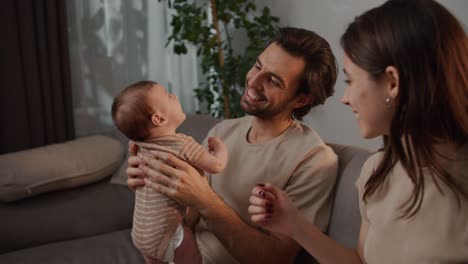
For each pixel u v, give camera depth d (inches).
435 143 29.2
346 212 47.7
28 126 99.2
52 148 82.0
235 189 51.6
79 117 109.0
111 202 79.2
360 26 30.9
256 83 49.5
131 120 44.7
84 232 73.2
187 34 104.1
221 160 46.1
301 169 49.0
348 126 102.4
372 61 29.7
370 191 34.8
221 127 59.7
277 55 48.6
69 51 104.0
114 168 87.2
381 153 37.9
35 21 96.1
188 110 125.5
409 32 27.9
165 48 118.3
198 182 44.1
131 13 111.6
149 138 46.0
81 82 107.3
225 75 110.1
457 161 29.7
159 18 115.4
